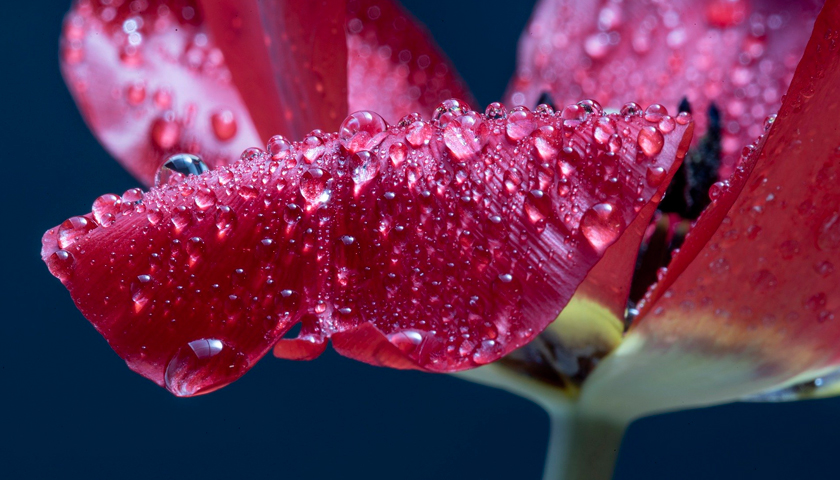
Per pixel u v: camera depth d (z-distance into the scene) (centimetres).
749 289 19
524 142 18
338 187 19
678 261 19
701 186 23
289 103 22
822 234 19
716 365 20
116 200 19
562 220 18
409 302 18
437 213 18
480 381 22
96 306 19
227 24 22
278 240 19
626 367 20
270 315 18
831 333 20
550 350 21
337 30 21
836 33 18
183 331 18
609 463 21
